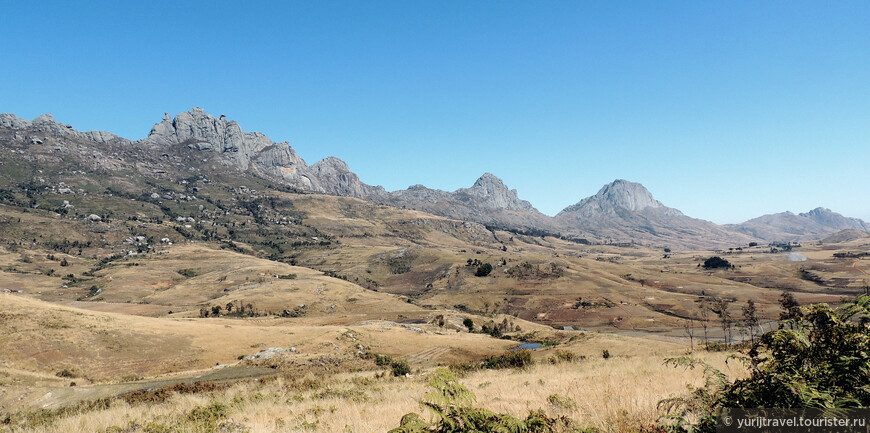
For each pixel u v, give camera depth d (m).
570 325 199.25
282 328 87.44
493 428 5.21
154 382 40.00
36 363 53.41
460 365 35.06
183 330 76.69
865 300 4.77
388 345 79.62
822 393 4.23
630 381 13.01
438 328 116.06
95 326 67.81
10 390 32.81
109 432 14.38
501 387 15.70
